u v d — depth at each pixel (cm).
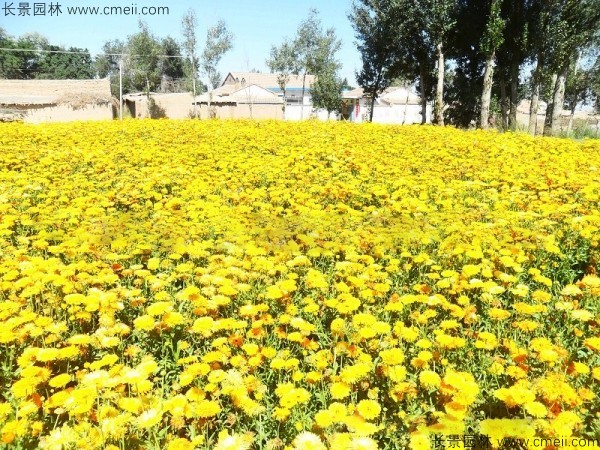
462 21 2823
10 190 769
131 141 1338
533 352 344
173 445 250
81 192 783
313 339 397
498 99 3125
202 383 319
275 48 4159
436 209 718
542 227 584
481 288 448
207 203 703
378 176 934
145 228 584
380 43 3103
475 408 300
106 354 348
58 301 407
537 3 2484
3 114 3000
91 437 255
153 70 4969
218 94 5519
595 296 423
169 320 362
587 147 1352
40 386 318
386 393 319
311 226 602
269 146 1258
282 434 289
